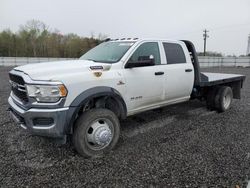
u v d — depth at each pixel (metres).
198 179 3.01
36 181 3.00
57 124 3.31
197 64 5.66
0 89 10.20
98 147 3.73
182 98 5.48
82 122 3.54
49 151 3.86
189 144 4.13
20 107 3.56
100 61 4.38
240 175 3.10
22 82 3.52
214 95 6.23
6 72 20.97
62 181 3.00
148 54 4.66
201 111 6.43
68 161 3.53
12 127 5.00
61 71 3.52
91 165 3.41
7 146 4.04
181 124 5.28
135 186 2.88
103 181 3.00
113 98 4.08
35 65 3.86
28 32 60.28
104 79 3.79
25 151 3.85
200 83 5.67
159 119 5.65
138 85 4.31
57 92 3.28
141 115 5.97
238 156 3.65
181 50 5.39
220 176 3.08
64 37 63.03
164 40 5.07
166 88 4.89
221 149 3.91
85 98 3.48
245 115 6.07
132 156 3.67
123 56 4.24
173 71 5.00
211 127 5.07
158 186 2.87
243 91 10.08
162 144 4.14
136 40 4.63
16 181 2.99
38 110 3.27
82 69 3.69
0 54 55.31
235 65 37.94
